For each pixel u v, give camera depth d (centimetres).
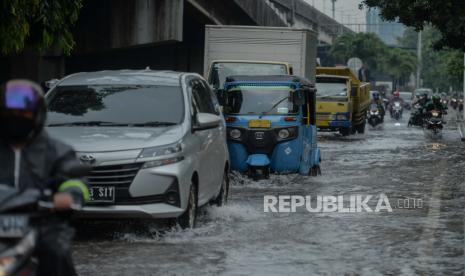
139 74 1290
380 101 5606
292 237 1149
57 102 1234
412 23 3397
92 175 1082
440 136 3925
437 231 1205
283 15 8862
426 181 1903
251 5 4931
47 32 1495
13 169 538
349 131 4028
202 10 4300
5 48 1455
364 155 2695
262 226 1239
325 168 2222
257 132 1845
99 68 5194
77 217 1091
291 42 2719
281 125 1850
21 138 535
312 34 2894
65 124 1189
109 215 1087
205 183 1255
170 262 975
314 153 2000
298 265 964
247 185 1806
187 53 5762
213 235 1155
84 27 3609
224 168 1402
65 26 1536
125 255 1014
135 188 1088
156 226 1193
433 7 3241
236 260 990
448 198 1594
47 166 546
